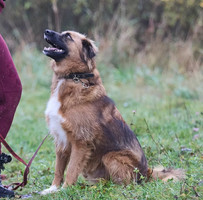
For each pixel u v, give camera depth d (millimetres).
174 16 20500
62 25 23578
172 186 5848
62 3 23375
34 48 20047
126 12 22672
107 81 17547
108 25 21375
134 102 14352
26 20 23766
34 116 12758
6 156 5859
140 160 6562
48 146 9430
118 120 6566
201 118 10531
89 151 6332
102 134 6289
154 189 5770
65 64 6449
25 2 24078
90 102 6258
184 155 7641
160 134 9445
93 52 6535
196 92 15320
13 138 10297
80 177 6957
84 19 23328
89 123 6180
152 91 16188
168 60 18969
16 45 20328
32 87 17297
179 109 12617
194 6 20250
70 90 6266
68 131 6219
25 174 6074
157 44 19562
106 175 6535
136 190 5824
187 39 19562
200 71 16625
